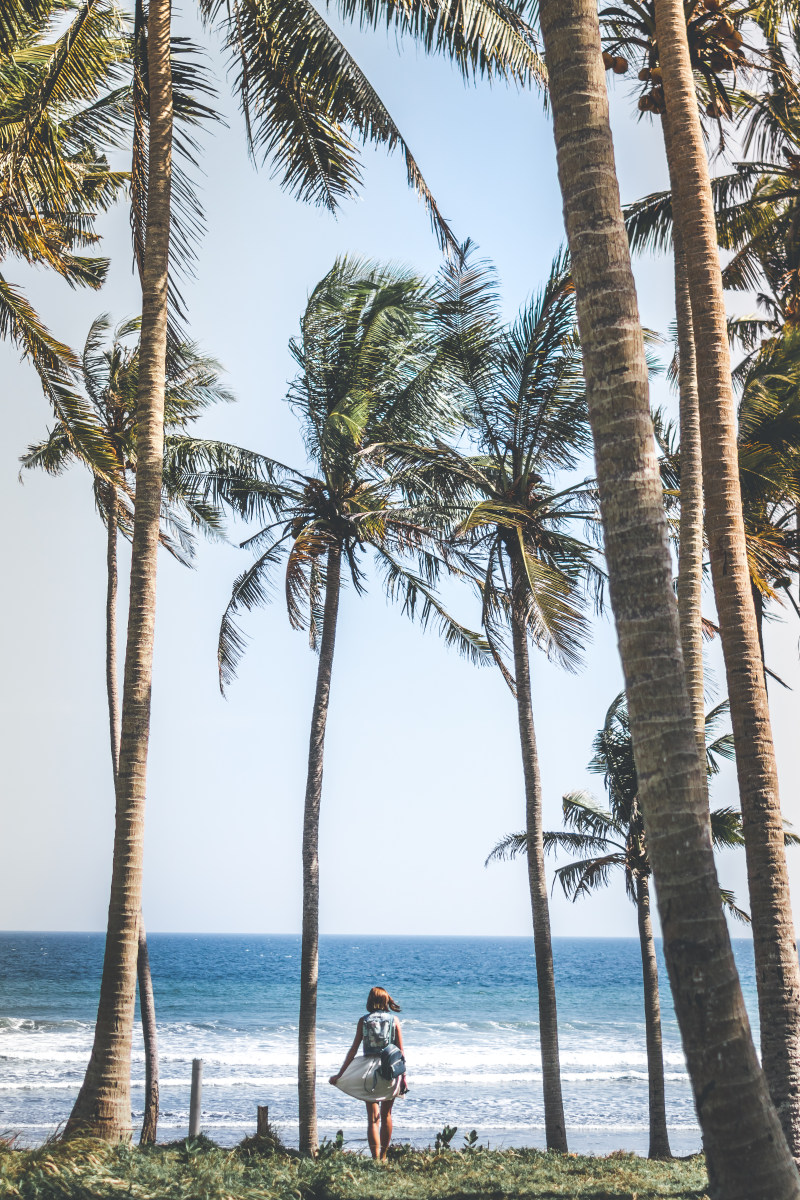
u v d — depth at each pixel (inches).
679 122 365.7
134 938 336.5
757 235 621.3
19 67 500.1
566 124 213.0
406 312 624.4
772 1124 172.2
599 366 202.1
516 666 631.2
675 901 179.8
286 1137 912.9
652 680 187.8
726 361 354.6
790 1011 319.3
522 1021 2294.5
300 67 421.1
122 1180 272.1
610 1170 463.5
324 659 641.0
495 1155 478.9
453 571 664.4
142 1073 1370.6
